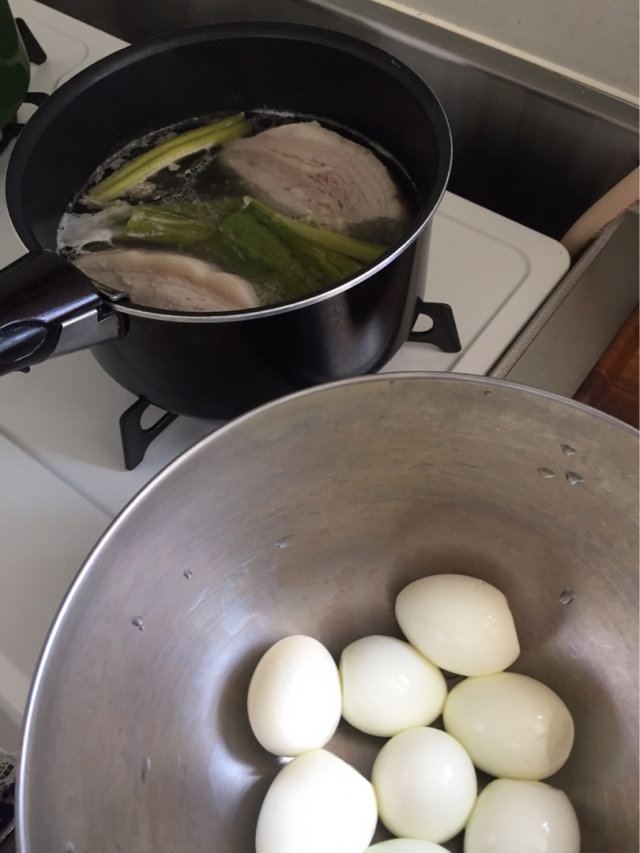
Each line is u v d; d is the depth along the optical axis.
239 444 0.30
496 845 0.29
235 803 0.31
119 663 0.28
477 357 0.42
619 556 0.31
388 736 0.33
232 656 0.34
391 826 0.31
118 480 0.39
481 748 0.32
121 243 0.40
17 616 0.34
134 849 0.27
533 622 0.35
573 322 0.42
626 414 0.40
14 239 0.48
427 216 0.31
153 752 0.29
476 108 0.51
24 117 0.54
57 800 0.24
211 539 0.32
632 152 0.48
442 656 0.33
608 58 0.45
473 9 0.47
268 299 0.37
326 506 0.34
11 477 0.39
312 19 0.53
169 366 0.33
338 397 0.30
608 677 0.32
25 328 0.27
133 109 0.42
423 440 0.33
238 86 0.43
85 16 0.63
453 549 0.36
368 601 0.36
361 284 0.31
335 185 0.42
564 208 0.54
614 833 0.29
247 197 0.42
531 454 0.31
